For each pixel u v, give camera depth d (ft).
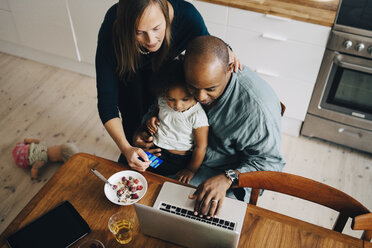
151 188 4.15
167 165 5.28
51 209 3.96
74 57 9.41
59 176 4.31
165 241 3.73
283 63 7.29
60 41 9.17
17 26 9.33
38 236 3.76
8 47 10.32
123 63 4.74
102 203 4.03
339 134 7.89
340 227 4.12
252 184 4.13
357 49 6.39
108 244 3.71
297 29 6.66
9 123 8.64
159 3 3.96
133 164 4.37
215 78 3.70
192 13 5.05
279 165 4.75
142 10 3.84
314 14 6.41
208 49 3.59
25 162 7.46
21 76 9.87
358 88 6.99
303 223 3.83
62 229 3.80
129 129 6.38
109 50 4.84
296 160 7.93
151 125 5.04
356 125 7.54
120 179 4.26
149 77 5.53
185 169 5.28
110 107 4.94
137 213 3.49
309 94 7.50
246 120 4.41
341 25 6.31
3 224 6.74
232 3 6.84
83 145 8.20
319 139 8.37
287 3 6.68
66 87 9.61
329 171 7.71
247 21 7.00
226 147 4.97
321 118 7.81
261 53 7.37
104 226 3.84
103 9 8.01
